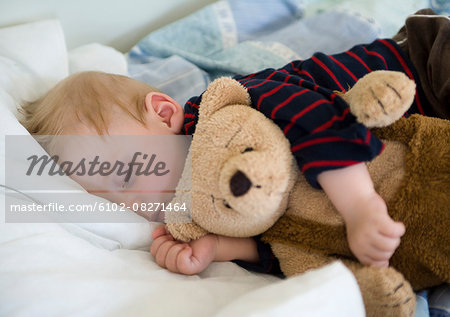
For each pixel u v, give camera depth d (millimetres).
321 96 646
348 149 577
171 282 610
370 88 582
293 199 663
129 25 1362
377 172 649
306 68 882
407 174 630
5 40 1039
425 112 903
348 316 493
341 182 596
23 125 853
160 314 543
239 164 563
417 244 623
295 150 614
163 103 797
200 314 551
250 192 549
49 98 857
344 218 616
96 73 868
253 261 742
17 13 1186
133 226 745
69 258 625
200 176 637
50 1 1218
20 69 1005
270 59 1177
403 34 1062
